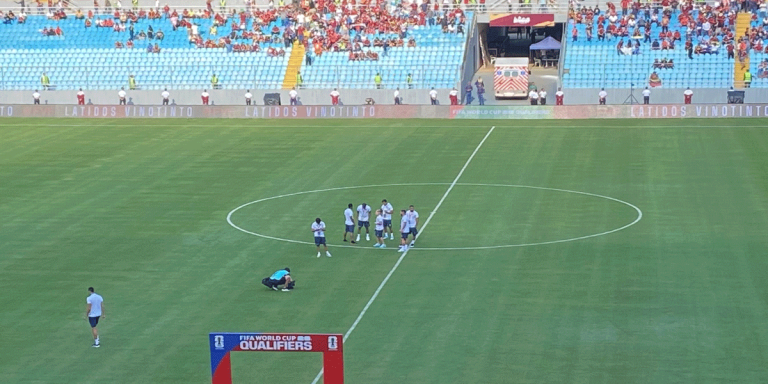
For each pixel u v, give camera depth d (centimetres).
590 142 7800
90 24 11131
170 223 5641
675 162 7044
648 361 3600
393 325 3991
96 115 9350
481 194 6225
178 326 4022
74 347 3825
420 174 6806
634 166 6944
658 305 4178
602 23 10431
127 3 11975
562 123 8625
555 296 4312
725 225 5403
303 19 10812
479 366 3575
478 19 11162
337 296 4350
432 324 3997
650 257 4853
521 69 10112
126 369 3606
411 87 9969
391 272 4688
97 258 4988
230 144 7969
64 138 8338
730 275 4550
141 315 4156
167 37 10869
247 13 11062
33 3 11975
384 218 5225
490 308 4172
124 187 6550
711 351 3681
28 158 7525
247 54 10538
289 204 6041
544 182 6525
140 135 8425
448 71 10056
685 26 10356
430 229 5444
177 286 4531
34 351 3797
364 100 9938
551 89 10375
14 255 5062
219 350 3050
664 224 5453
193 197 6253
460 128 8506
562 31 11512
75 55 10756
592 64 10038
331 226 5531
